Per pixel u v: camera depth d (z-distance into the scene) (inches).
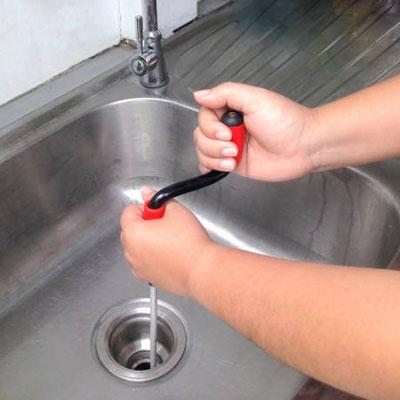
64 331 26.7
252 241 30.4
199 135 20.9
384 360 11.4
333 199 26.5
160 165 32.2
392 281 12.4
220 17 34.9
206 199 31.4
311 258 28.8
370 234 25.5
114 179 32.0
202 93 20.6
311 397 14.5
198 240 16.8
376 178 24.6
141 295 28.4
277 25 34.0
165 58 32.3
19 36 26.8
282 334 13.0
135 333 27.8
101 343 26.1
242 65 31.5
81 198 30.5
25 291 28.0
